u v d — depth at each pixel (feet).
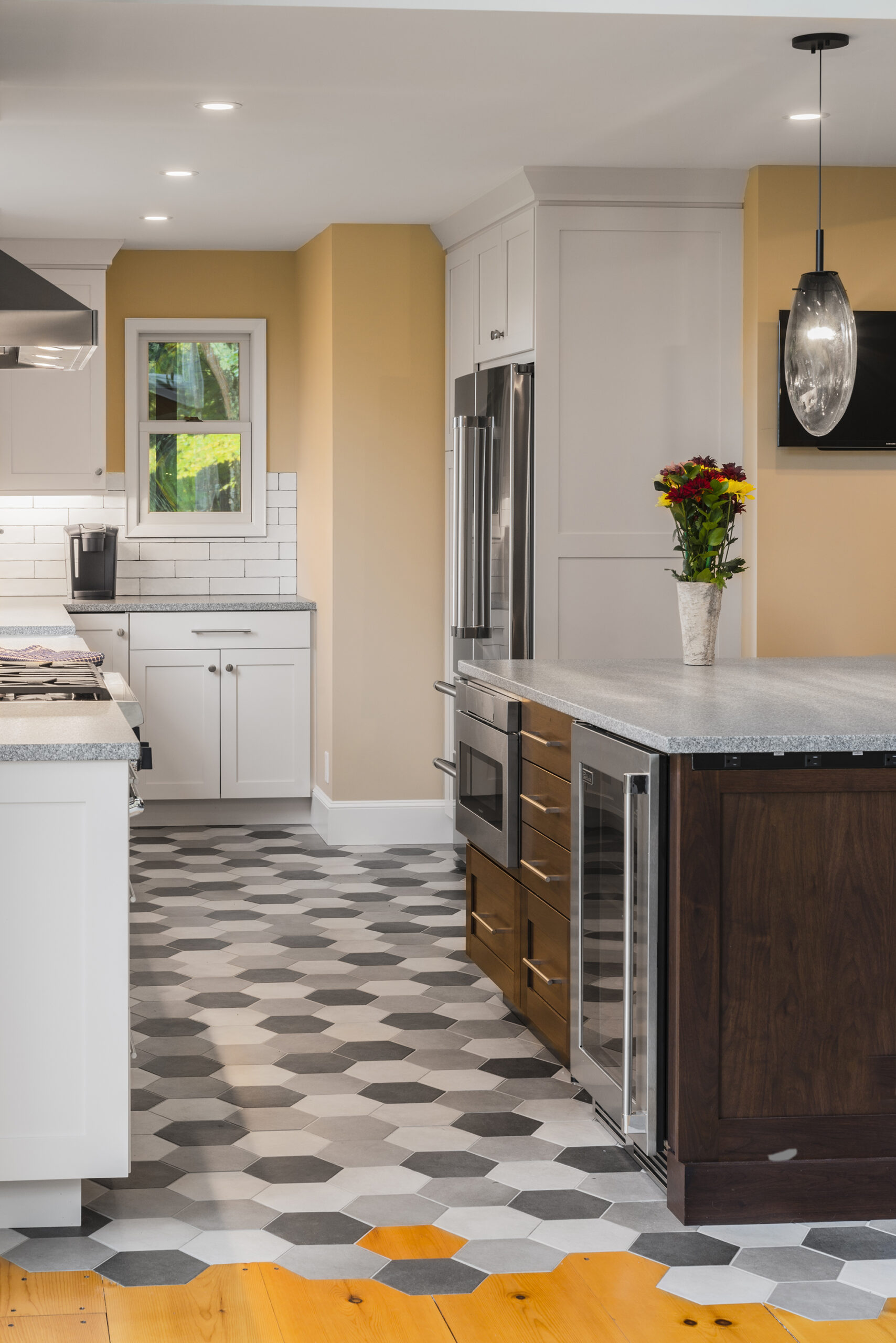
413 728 20.21
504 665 13.04
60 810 8.41
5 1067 8.43
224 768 21.02
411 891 17.61
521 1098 10.89
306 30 11.57
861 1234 8.68
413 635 20.12
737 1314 7.73
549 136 14.94
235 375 22.33
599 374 16.74
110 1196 9.12
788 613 16.70
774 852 8.61
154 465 22.29
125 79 12.86
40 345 11.94
